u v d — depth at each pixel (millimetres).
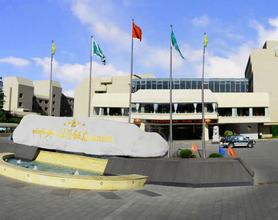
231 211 10281
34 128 21906
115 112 53469
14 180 15172
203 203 11484
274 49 60094
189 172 14594
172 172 14828
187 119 49062
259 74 59438
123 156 17125
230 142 35594
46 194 12602
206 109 50000
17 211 10188
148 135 16891
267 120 51812
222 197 12352
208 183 14352
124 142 17094
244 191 13336
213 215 9914
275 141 46000
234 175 14656
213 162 14852
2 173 16578
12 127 55125
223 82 58500
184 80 57875
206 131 49344
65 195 12500
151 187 14305
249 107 52375
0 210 10250
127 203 11430
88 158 18500
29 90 85000
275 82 59281
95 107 54406
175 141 47625
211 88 58438
